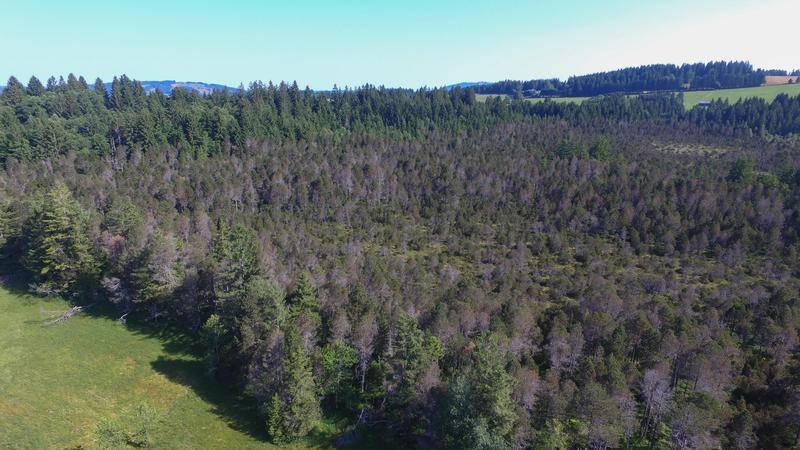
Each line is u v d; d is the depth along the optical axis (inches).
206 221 3782.0
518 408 1697.8
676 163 6648.6
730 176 5826.8
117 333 2878.9
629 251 4443.9
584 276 3742.6
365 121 7805.1
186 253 3115.2
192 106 6875.0
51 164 5014.8
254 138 6028.5
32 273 3410.4
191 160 5383.9
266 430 2122.3
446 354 2239.2
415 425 2022.6
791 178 5561.0
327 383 2135.8
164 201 4170.8
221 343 2549.2
